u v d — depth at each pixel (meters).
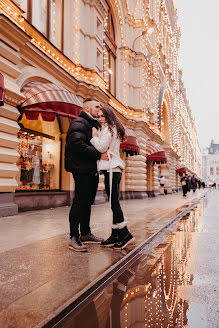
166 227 5.50
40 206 8.45
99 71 11.52
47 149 9.55
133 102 16.75
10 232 4.45
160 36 27.36
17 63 7.05
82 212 3.29
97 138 3.25
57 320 1.60
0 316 1.54
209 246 3.81
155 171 20.78
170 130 32.06
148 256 3.24
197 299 1.98
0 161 6.50
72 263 2.62
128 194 15.70
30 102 6.95
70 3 10.38
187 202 13.08
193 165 72.62
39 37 8.20
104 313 1.75
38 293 1.88
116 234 3.37
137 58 16.94
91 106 3.54
